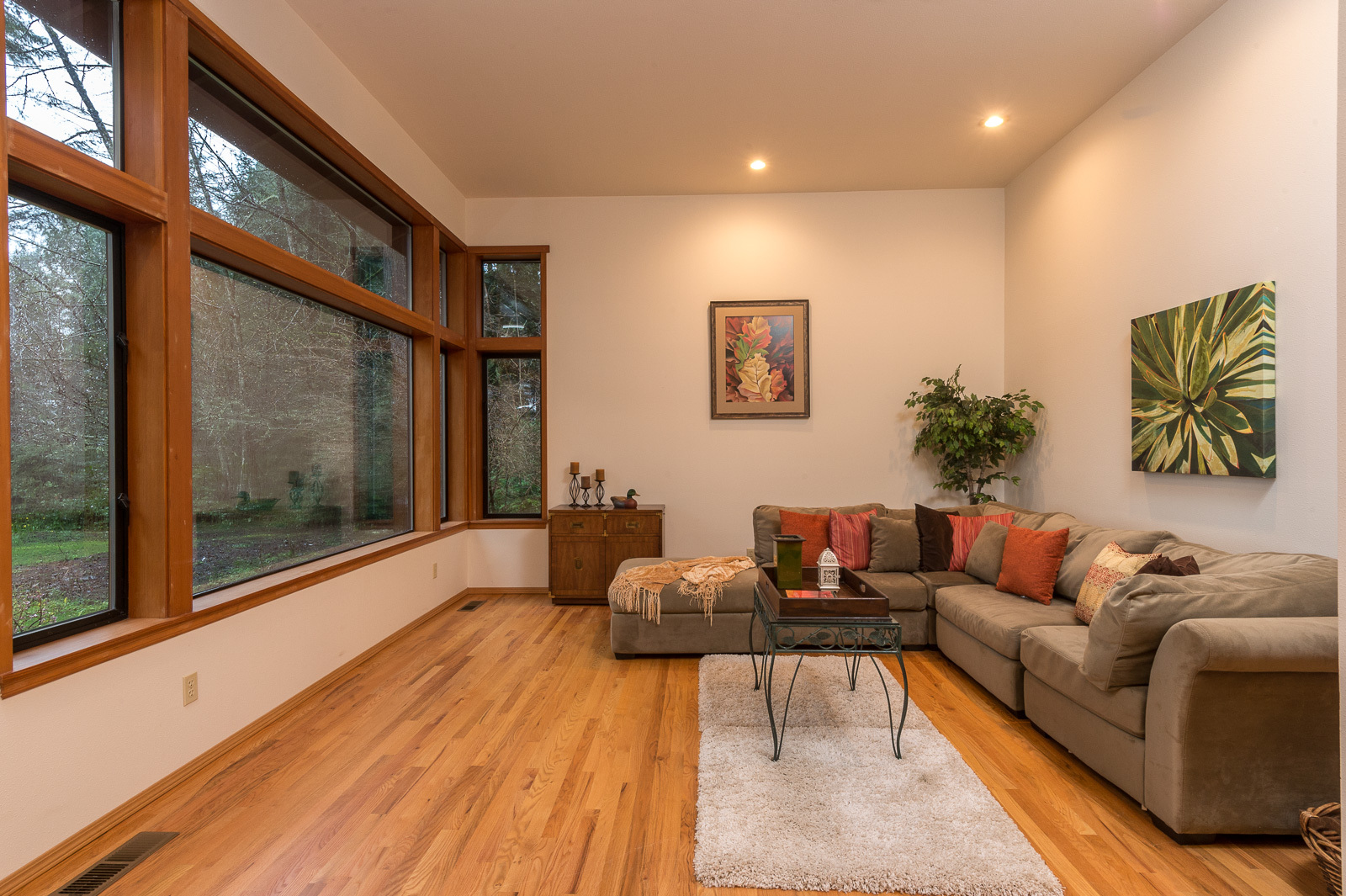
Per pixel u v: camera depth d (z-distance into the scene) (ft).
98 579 7.16
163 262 7.41
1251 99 9.13
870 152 14.92
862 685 10.73
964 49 10.91
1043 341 14.99
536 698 10.17
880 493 17.34
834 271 17.40
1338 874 5.25
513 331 18.03
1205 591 6.83
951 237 17.21
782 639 8.17
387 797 7.22
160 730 7.21
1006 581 11.59
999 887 5.58
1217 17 9.76
